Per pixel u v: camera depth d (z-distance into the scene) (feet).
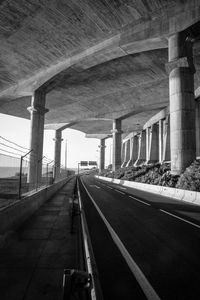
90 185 136.67
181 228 34.06
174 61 85.56
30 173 125.18
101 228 33.81
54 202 61.87
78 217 40.75
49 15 87.45
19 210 34.37
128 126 259.60
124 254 23.06
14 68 126.93
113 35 100.01
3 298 14.57
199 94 126.93
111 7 84.07
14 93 146.41
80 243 25.40
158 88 146.00
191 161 82.84
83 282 9.71
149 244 26.35
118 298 14.98
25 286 16.14
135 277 17.99
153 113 203.10
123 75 131.34
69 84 143.33
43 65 124.16
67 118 230.27
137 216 43.16
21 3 81.61
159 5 84.99
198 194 61.98
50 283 16.57
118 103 179.32
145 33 92.32
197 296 15.23
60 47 107.86
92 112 210.59
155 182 97.55
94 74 130.11
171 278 17.85
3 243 25.55
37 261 20.66
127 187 123.54
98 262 20.98
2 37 100.63
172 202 63.93
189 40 89.35
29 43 104.99
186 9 83.82
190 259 21.80
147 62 116.57
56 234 29.53
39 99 135.85
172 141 86.22
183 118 83.46
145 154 262.88
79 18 88.99
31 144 132.05
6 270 18.76
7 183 63.93
